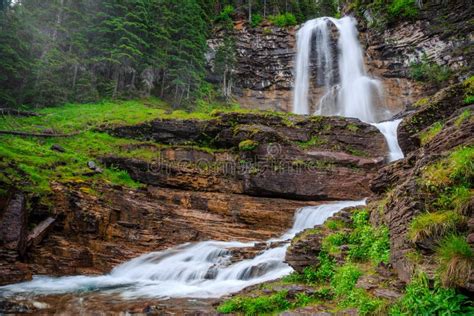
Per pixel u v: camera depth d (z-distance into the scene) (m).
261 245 14.03
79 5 31.97
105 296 10.34
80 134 21.06
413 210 7.69
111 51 29.53
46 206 14.64
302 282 9.39
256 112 22.89
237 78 40.91
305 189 19.56
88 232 15.08
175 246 15.62
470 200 6.56
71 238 14.83
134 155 19.78
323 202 19.17
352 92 38.53
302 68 42.00
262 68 42.09
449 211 6.79
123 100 30.16
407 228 7.63
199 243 15.73
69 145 19.75
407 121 14.63
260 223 18.03
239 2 50.34
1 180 13.98
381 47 38.94
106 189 16.59
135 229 15.91
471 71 31.97
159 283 12.20
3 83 25.19
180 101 32.25
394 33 38.41
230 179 19.94
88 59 30.08
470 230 6.26
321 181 19.72
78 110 25.53
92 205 15.52
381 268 8.18
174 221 16.89
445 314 5.41
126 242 15.41
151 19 34.06
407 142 14.48
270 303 8.12
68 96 28.11
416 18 37.12
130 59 31.19
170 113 25.28
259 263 11.93
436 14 36.12
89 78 29.27
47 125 22.12
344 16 46.03
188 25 34.66
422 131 12.87
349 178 19.84
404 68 36.88
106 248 14.73
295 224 17.98
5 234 12.66
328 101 39.75
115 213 15.98
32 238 13.58
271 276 11.09
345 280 8.15
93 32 31.70
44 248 13.94
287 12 49.47
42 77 26.33
